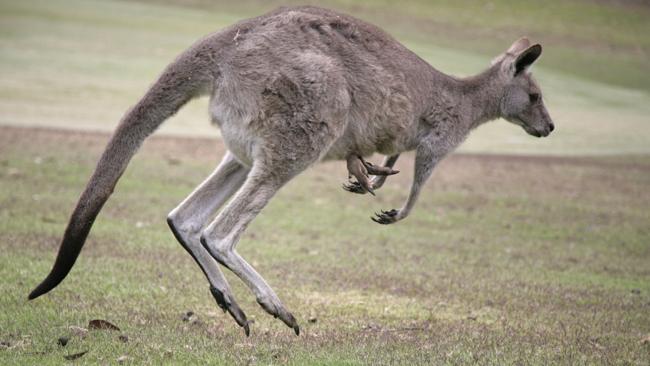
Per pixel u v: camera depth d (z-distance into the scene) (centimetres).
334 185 5850
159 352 2259
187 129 7644
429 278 3559
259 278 2420
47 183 4897
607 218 5309
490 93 3011
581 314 3111
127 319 2588
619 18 16312
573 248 4472
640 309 3241
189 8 14750
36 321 2489
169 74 2456
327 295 3158
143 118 2423
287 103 2466
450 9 16000
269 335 2580
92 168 5425
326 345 2467
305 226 4569
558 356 2453
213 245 2406
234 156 2558
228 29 2533
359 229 4591
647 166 7431
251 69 2455
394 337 2603
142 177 5397
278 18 2536
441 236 4566
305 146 2495
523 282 3606
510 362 2345
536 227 4953
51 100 7888
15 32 11269
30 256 3262
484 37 14362
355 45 2581
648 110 10556
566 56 13888
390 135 2689
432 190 5884
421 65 2775
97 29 12044
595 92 11538
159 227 4122
